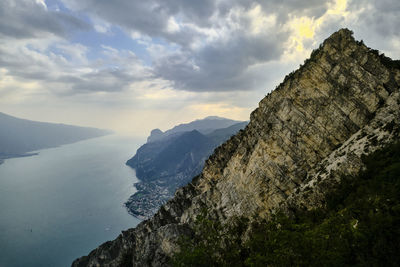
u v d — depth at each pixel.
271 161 81.12
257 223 73.56
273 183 78.69
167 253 88.31
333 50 80.88
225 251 59.88
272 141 82.81
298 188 70.81
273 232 45.53
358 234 35.03
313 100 79.31
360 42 80.94
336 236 36.84
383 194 44.84
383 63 76.25
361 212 42.56
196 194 118.00
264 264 40.31
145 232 116.38
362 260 32.81
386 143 59.69
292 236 38.41
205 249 57.22
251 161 87.81
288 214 65.31
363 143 64.94
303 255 35.53
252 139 95.50
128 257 119.75
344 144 71.62
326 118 76.56
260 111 95.62
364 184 54.22
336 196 58.19
